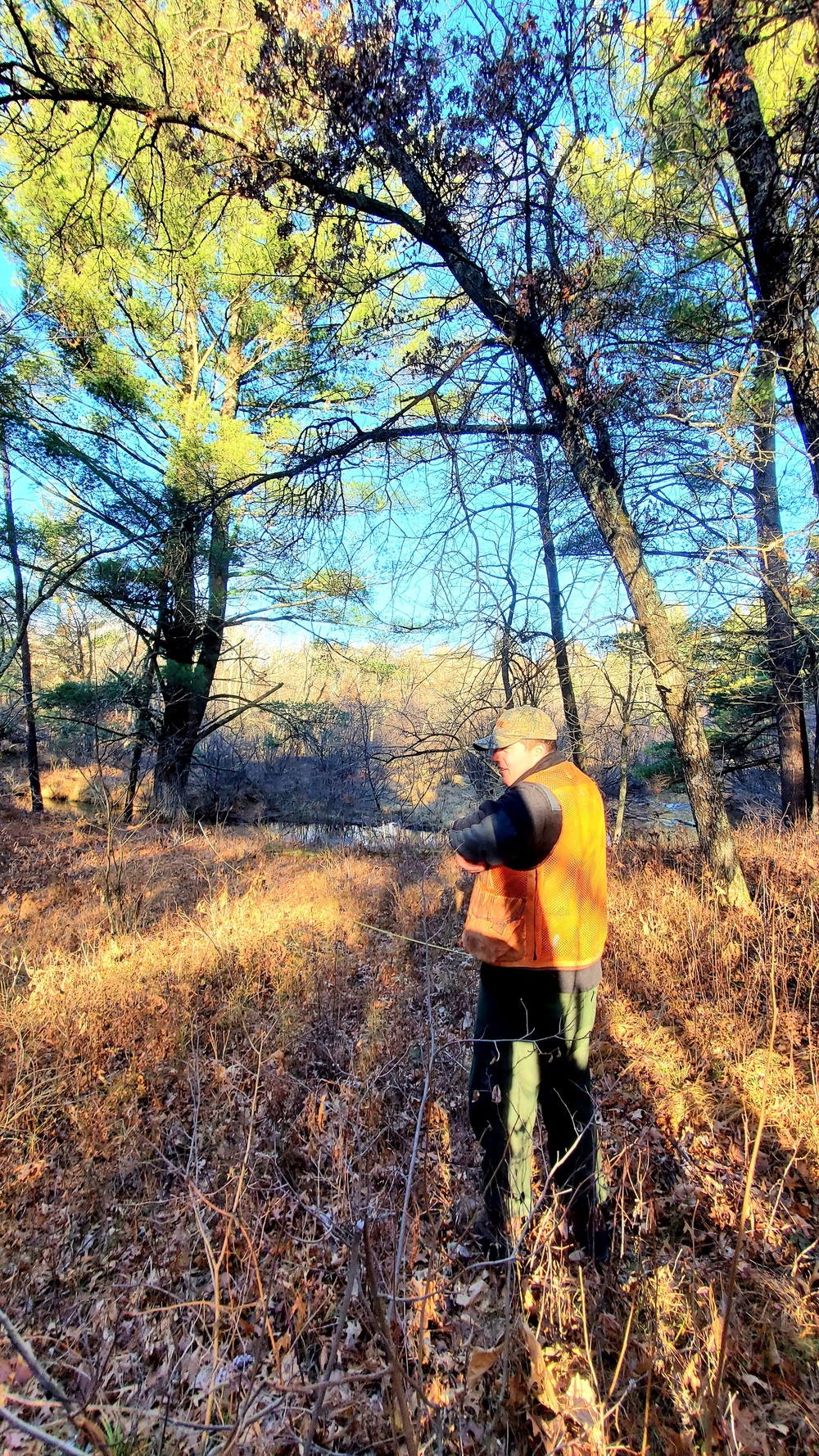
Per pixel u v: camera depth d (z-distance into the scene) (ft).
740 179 13.84
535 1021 6.43
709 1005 11.40
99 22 15.88
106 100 16.48
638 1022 11.50
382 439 19.08
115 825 28.76
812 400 13.93
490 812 6.41
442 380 16.89
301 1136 8.36
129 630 50.49
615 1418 4.62
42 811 48.85
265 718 67.41
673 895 16.38
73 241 27.66
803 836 20.59
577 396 16.01
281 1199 7.18
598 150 17.11
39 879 27.68
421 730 30.86
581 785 6.70
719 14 11.50
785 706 28.35
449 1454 4.64
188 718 47.39
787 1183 7.38
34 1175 8.87
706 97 13.08
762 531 20.17
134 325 37.37
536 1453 4.69
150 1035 12.33
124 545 28.60
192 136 16.51
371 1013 12.78
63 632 62.85
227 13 14.16
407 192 18.81
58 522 38.47
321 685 58.75
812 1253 6.39
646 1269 6.28
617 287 15.70
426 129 14.79
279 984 14.47
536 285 15.23
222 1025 12.72
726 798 39.22
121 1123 9.55
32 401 34.12
